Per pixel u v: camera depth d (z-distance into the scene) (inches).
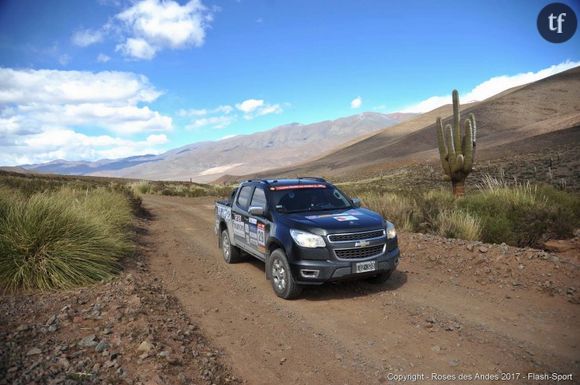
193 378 148.4
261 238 278.1
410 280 265.1
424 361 159.9
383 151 6348.4
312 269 229.1
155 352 161.9
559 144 2208.4
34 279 245.4
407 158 4360.2
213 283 287.9
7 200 316.5
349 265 230.1
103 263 284.4
